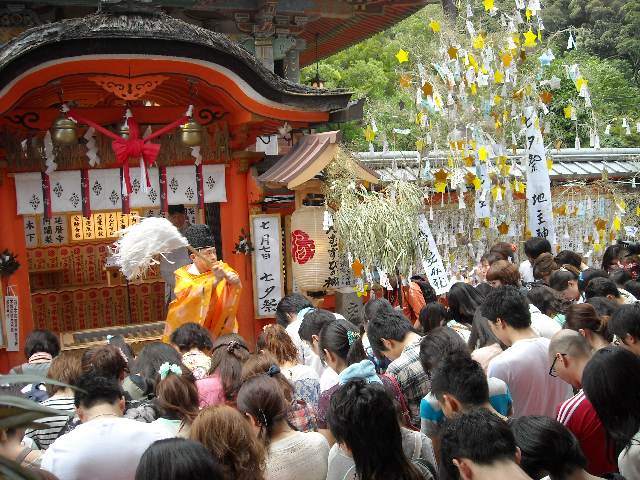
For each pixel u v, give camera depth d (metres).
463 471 3.15
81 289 12.33
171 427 4.46
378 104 18.64
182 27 9.30
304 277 10.21
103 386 4.21
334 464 3.83
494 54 11.33
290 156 10.53
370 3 14.59
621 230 14.45
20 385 5.67
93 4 12.80
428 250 10.43
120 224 12.73
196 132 10.03
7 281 9.87
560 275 7.79
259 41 13.96
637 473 3.79
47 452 3.95
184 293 8.65
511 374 5.10
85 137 10.02
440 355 4.71
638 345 4.87
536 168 12.03
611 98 24.20
